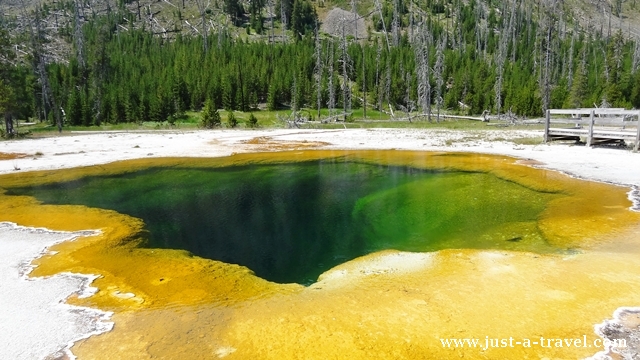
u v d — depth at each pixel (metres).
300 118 59.34
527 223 10.86
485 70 72.56
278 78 73.50
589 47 93.12
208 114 51.50
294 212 13.38
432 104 71.31
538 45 87.75
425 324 5.86
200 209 13.84
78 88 71.88
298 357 5.19
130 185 17.70
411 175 18.59
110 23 113.94
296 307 6.56
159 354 5.33
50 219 12.31
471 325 5.79
